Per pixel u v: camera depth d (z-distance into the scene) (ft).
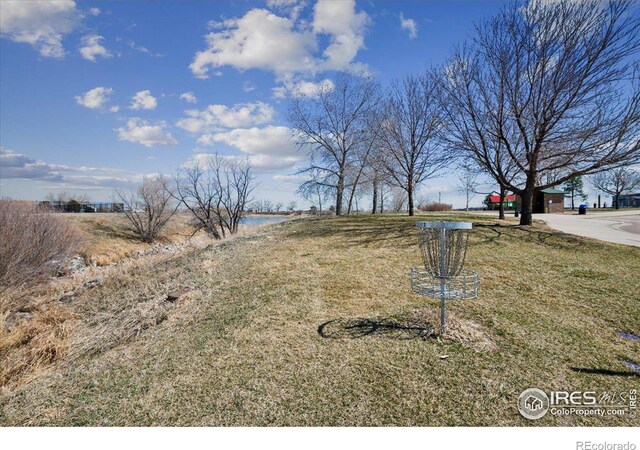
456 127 44.91
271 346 14.16
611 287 20.58
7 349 18.76
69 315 23.07
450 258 14.14
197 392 11.47
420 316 16.31
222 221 90.94
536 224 47.83
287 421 9.91
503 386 11.03
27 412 11.51
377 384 11.30
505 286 20.77
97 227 82.02
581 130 37.73
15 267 34.68
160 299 22.48
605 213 86.89
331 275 23.72
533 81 39.37
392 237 36.73
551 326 15.37
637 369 12.07
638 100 34.19
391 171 63.05
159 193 89.40
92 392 12.31
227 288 22.36
